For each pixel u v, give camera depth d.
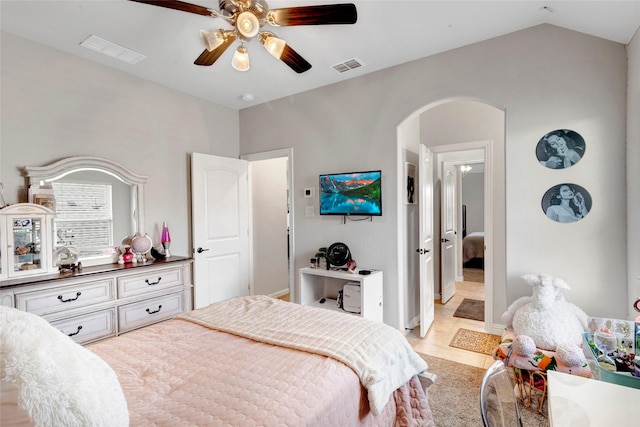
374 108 3.09
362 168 3.18
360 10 2.10
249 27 1.74
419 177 3.20
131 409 1.06
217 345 1.54
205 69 2.96
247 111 4.07
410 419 1.53
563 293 2.23
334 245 3.25
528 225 2.34
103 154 2.84
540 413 1.91
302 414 1.05
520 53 2.37
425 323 3.24
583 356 1.78
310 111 3.51
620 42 2.05
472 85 2.57
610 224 2.09
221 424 0.98
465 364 2.65
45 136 2.50
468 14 2.15
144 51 2.61
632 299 1.96
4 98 2.31
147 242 2.93
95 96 2.79
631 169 1.96
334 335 1.61
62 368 0.81
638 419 0.96
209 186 3.62
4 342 0.84
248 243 4.07
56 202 2.53
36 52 2.46
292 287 3.70
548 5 2.01
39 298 2.12
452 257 4.76
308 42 2.52
